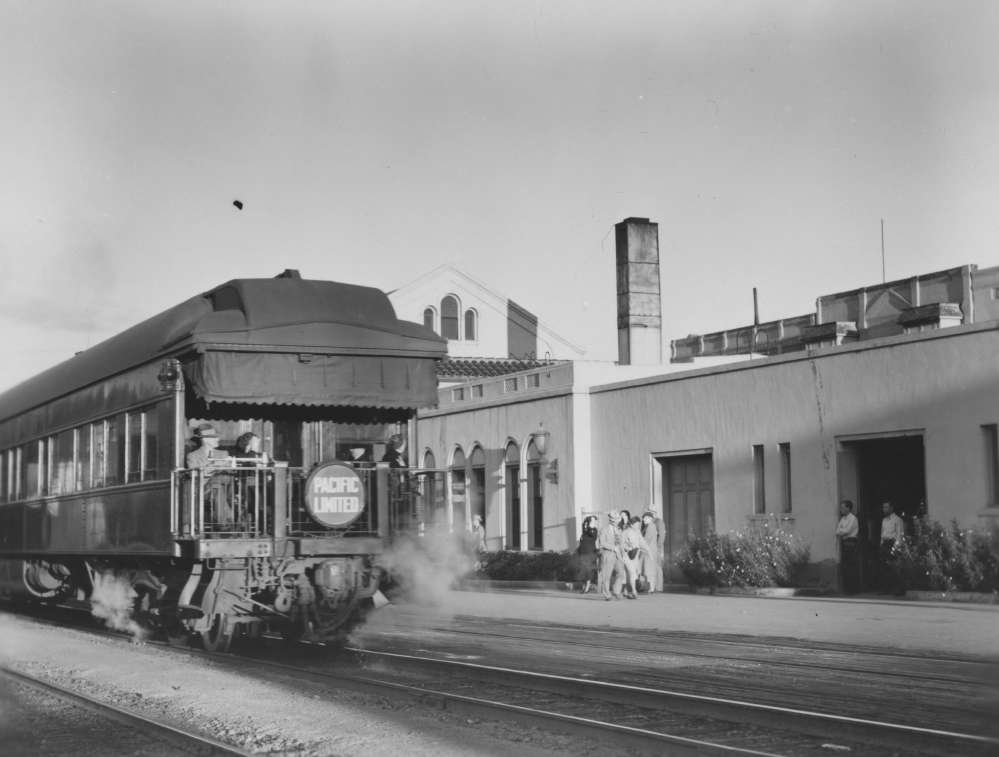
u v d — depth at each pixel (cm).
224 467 1467
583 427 3188
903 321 3675
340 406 1625
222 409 1645
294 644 1580
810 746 888
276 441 1686
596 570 2794
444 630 1891
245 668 1390
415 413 1659
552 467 3275
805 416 2492
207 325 1478
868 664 1336
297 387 1511
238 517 1486
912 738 900
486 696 1162
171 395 1516
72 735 1002
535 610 2233
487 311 5769
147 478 1579
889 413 2305
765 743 902
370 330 1555
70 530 1914
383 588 1559
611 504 3097
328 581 1489
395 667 1395
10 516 2291
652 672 1316
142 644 1681
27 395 2222
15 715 1102
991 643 1479
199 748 928
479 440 3650
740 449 2667
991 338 2120
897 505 2428
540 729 977
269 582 1473
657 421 2934
